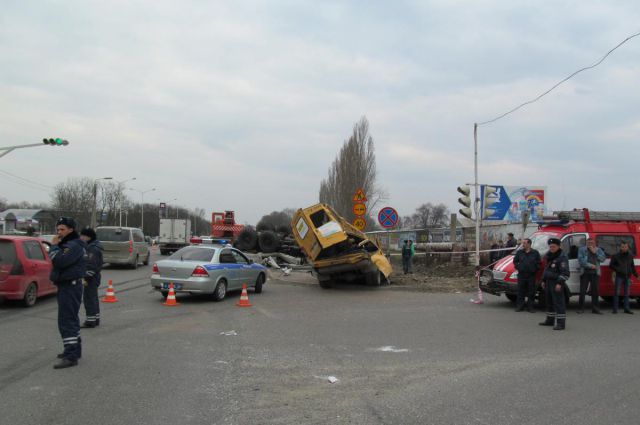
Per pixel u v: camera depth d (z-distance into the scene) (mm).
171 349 7930
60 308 6801
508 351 8062
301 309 12477
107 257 24047
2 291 11602
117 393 5711
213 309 12305
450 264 24281
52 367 6762
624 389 6059
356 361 7324
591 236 13398
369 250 18969
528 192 37344
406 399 5637
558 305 10062
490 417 5086
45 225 74938
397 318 11203
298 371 6762
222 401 5504
